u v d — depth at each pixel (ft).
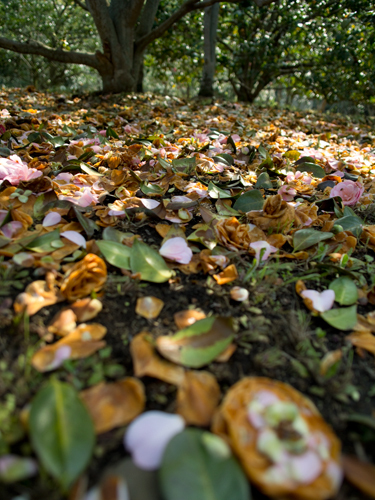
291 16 7.75
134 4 6.53
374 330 1.25
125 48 6.90
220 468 0.73
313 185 2.52
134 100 6.56
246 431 0.79
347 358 1.16
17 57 15.30
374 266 1.63
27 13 12.54
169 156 2.84
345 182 2.05
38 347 1.06
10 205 1.68
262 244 1.56
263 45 7.75
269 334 1.20
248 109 6.93
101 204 1.98
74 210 1.62
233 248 1.56
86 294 1.24
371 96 8.51
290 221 1.78
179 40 9.69
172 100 7.26
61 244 1.44
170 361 1.01
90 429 0.80
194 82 17.74
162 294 1.34
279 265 1.55
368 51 7.84
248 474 0.73
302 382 1.05
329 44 8.20
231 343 1.12
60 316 1.13
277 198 1.74
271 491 0.71
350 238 1.69
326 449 0.77
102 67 7.02
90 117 4.51
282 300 1.38
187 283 1.41
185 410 0.90
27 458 0.79
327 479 0.73
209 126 4.56
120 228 1.78
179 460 0.74
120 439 0.86
